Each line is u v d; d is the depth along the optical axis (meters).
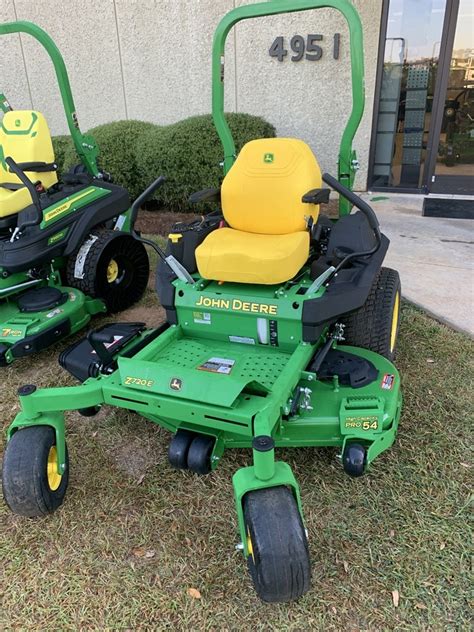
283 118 7.34
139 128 6.96
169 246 2.91
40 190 3.86
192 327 2.77
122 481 2.55
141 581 2.06
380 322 2.95
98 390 2.24
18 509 2.20
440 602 1.91
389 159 7.25
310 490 2.42
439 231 5.57
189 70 7.54
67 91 3.91
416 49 6.65
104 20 7.68
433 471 2.48
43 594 2.03
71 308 3.60
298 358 2.39
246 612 1.92
